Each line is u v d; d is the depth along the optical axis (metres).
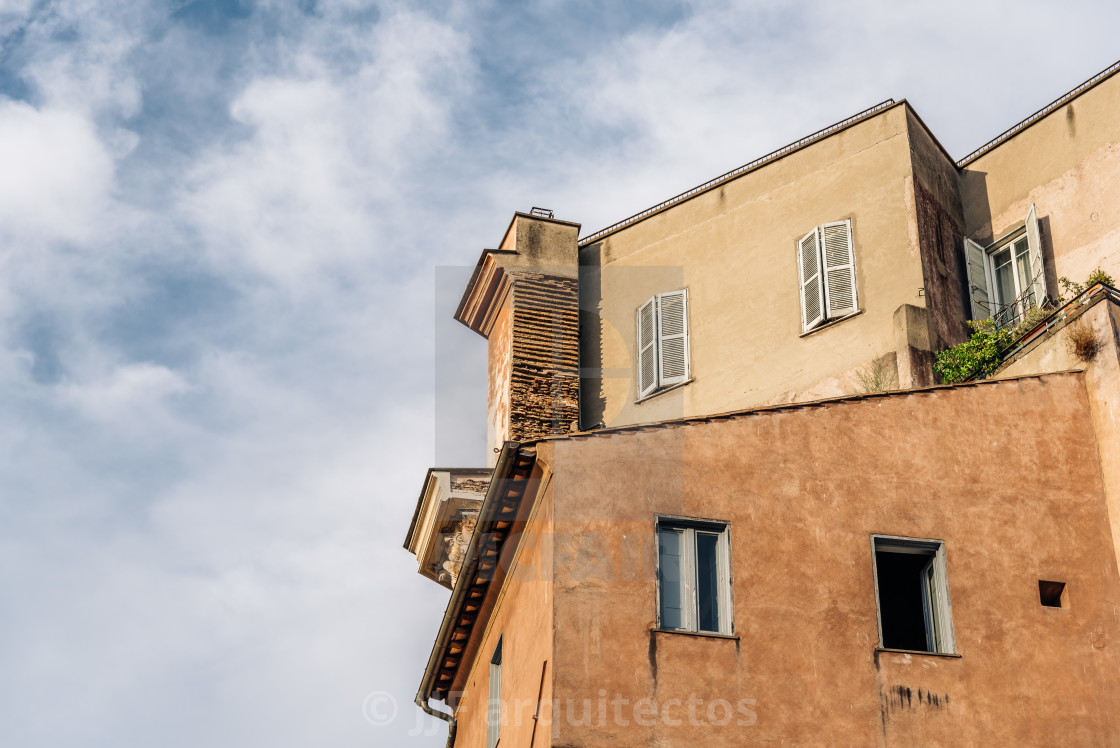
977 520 15.24
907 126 22.22
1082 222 21.23
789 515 14.89
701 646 13.94
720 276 23.34
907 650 14.31
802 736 13.62
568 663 13.62
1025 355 17.72
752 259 23.08
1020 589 14.91
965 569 14.94
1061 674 14.45
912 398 15.85
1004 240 22.36
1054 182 21.91
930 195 22.09
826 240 22.11
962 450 15.63
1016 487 15.52
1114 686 14.48
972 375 19.11
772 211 23.27
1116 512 15.45
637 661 13.73
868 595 14.56
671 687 13.65
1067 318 16.95
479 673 17.94
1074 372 16.41
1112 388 15.95
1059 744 14.04
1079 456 15.85
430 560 21.84
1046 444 15.85
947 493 15.34
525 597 15.37
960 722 13.98
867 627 14.37
